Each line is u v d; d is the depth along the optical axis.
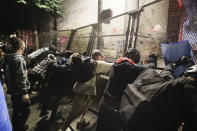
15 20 11.35
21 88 2.13
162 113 1.15
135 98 1.22
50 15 9.97
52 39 5.38
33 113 3.40
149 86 1.26
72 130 2.74
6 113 0.91
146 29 3.88
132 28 2.50
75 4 9.58
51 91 2.96
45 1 8.98
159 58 2.83
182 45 1.63
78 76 2.42
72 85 2.90
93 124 2.91
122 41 3.06
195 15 2.30
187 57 1.60
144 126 1.17
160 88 1.17
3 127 0.84
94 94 2.44
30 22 10.99
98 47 3.49
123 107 1.31
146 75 1.46
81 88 2.42
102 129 1.74
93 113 3.39
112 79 1.69
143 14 4.00
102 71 2.34
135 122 1.17
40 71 2.93
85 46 4.36
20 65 2.11
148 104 1.14
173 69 1.63
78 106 2.61
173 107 1.13
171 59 1.75
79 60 2.38
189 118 1.07
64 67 2.74
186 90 1.11
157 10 3.69
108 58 3.13
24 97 2.19
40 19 10.86
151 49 3.12
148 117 1.15
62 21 10.66
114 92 1.65
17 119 2.30
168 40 3.06
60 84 2.85
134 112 1.16
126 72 1.59
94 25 3.43
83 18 9.12
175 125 1.16
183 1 2.64
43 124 2.95
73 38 4.13
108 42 3.36
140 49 3.24
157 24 3.59
